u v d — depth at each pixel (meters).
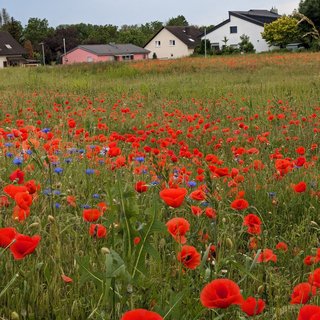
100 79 28.84
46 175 4.59
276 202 4.49
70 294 2.73
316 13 64.69
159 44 95.81
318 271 2.04
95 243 3.06
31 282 2.78
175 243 2.93
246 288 2.92
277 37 73.12
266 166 5.70
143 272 2.25
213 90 18.14
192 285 2.66
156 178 4.47
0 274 2.83
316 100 13.62
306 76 25.03
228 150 7.79
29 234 3.20
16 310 2.65
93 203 4.33
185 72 32.34
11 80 27.16
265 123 9.95
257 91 17.33
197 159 5.82
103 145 6.88
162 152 6.52
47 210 3.67
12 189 2.68
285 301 2.80
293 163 5.52
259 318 2.55
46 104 15.10
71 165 5.43
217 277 2.48
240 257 3.28
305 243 3.80
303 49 62.53
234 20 81.00
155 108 14.05
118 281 2.32
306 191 4.95
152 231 2.26
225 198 4.50
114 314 2.17
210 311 2.49
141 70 32.47
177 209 3.70
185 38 94.19
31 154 4.87
